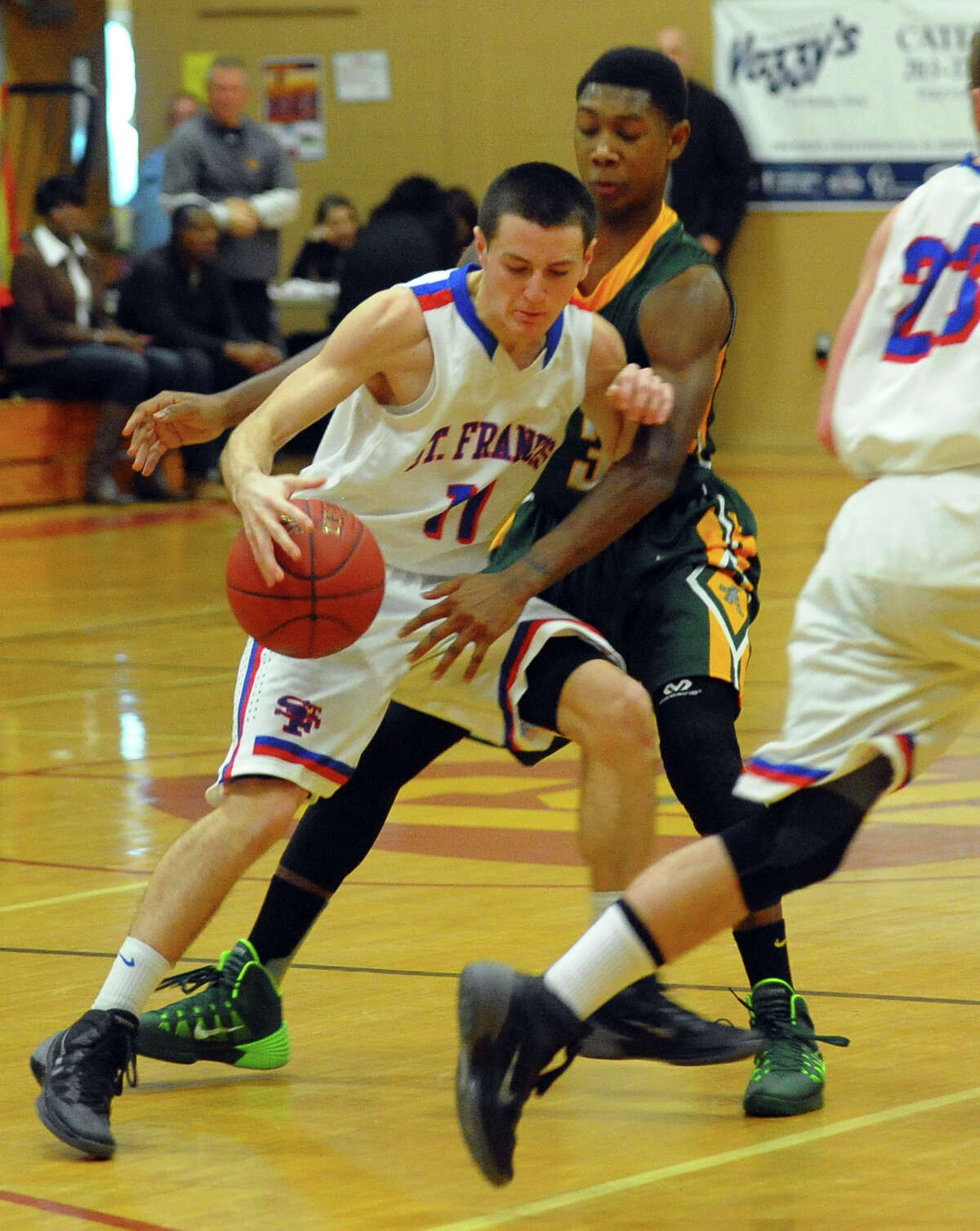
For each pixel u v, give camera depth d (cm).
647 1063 979
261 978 952
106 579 2862
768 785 798
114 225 4775
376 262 3469
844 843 799
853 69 4325
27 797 1591
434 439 904
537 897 1270
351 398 917
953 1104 879
